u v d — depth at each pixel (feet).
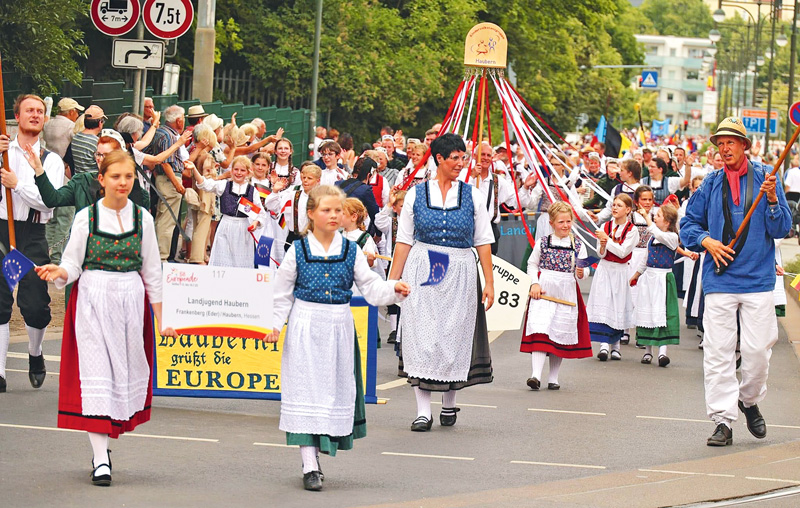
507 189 49.55
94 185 31.45
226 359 31.89
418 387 30.91
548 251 38.34
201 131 47.93
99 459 23.97
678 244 44.39
